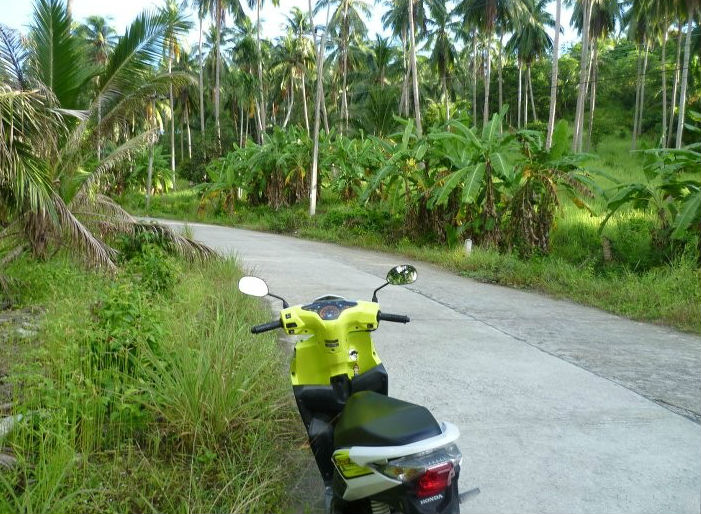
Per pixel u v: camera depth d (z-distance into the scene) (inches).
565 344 296.0
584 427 191.8
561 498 148.1
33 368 193.2
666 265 498.9
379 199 1159.6
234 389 173.6
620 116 2588.6
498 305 399.9
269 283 448.8
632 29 1628.9
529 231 610.9
